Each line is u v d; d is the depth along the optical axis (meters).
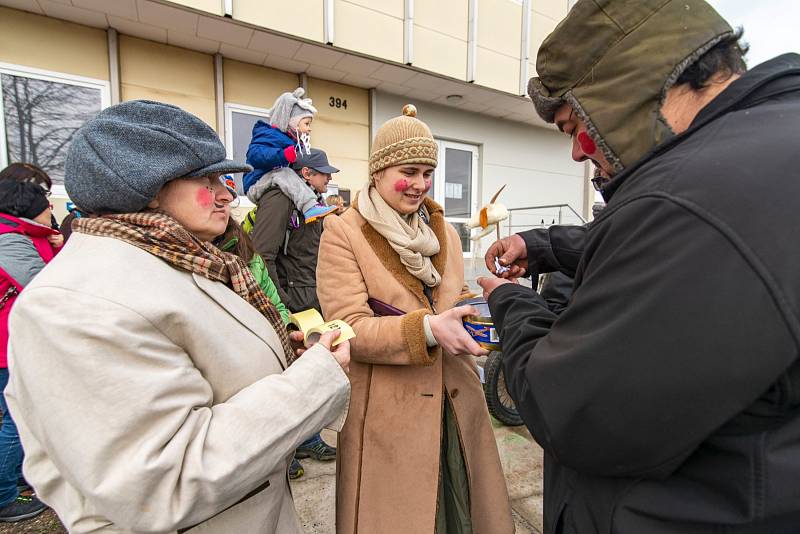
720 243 0.52
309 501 2.12
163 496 0.65
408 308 1.30
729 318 0.51
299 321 1.07
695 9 0.66
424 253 1.33
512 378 0.80
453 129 6.41
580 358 0.62
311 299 2.45
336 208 2.42
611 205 0.67
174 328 0.74
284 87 5.07
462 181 6.69
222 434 0.72
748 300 0.50
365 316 1.27
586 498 0.76
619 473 0.64
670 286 0.54
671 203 0.56
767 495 0.55
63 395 0.63
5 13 3.69
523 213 7.28
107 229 0.76
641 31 0.67
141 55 4.26
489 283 1.07
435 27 5.14
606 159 0.73
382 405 1.28
